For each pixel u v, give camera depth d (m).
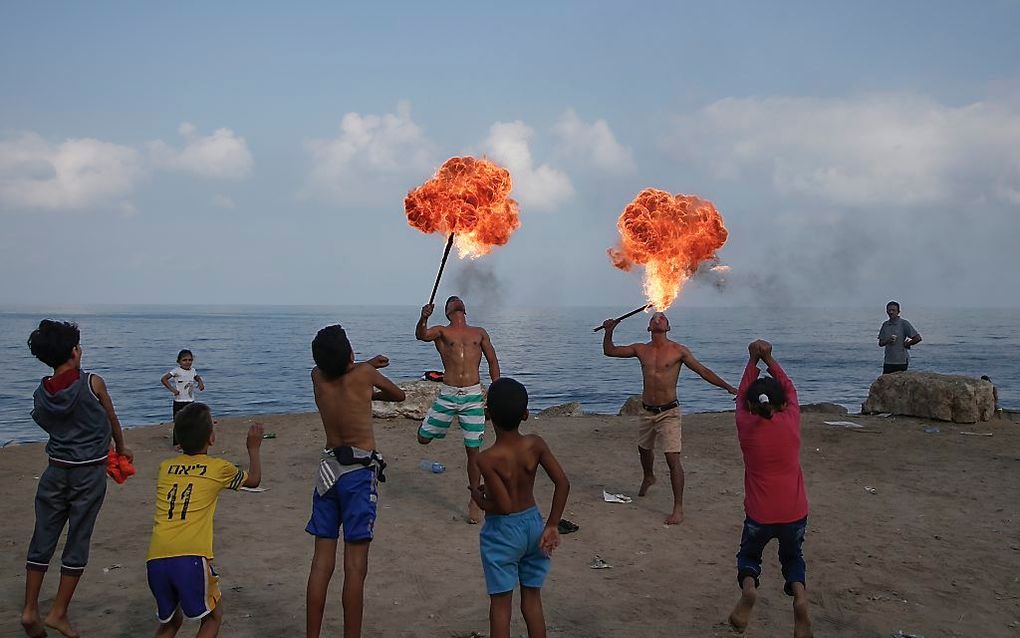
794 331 136.25
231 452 10.92
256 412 32.69
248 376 48.34
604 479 9.59
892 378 13.94
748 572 5.06
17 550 6.70
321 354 4.72
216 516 7.77
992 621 5.41
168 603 4.20
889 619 5.44
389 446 11.36
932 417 13.14
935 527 7.59
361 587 4.57
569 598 5.74
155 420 29.47
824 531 7.45
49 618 4.82
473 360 7.85
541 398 37.66
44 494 4.87
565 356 69.19
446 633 5.04
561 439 12.11
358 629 4.56
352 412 4.74
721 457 10.82
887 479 9.49
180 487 4.29
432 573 6.21
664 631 5.18
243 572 6.14
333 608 5.47
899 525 7.64
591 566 6.46
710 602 5.72
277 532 7.25
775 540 7.25
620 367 56.78
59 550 6.78
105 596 5.61
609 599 5.73
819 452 10.95
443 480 9.47
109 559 6.45
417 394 13.32
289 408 33.78
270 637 4.91
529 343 93.06
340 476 4.64
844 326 164.88
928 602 5.75
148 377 46.44
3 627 5.04
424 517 7.89
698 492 8.96
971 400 12.80
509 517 4.31
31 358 60.72
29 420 28.11
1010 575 6.30
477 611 5.41
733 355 69.25
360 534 4.58
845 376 50.12
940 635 5.18
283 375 49.06
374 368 4.88
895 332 14.31
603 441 11.95
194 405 4.49
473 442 7.73
